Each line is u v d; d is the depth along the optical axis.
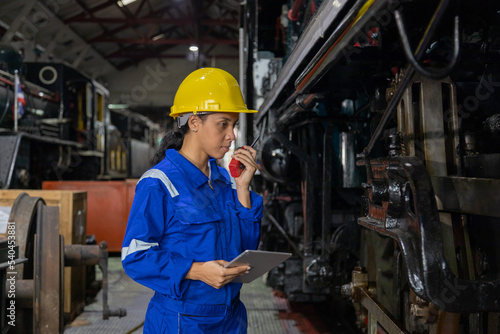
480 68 1.73
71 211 4.10
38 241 2.68
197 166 1.54
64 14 18.20
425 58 1.71
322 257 3.20
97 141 10.91
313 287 3.47
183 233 1.42
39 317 2.65
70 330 3.64
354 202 3.80
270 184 4.69
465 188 1.29
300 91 2.16
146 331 1.50
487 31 1.53
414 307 1.49
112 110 15.15
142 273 1.36
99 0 18.73
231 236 1.51
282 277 3.89
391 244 2.20
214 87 1.47
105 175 11.59
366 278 2.18
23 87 7.58
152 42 23.25
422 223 1.21
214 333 1.46
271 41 4.14
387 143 1.73
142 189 1.41
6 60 7.21
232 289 1.50
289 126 3.59
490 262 1.46
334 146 3.54
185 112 1.51
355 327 3.52
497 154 1.34
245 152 1.62
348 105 3.41
